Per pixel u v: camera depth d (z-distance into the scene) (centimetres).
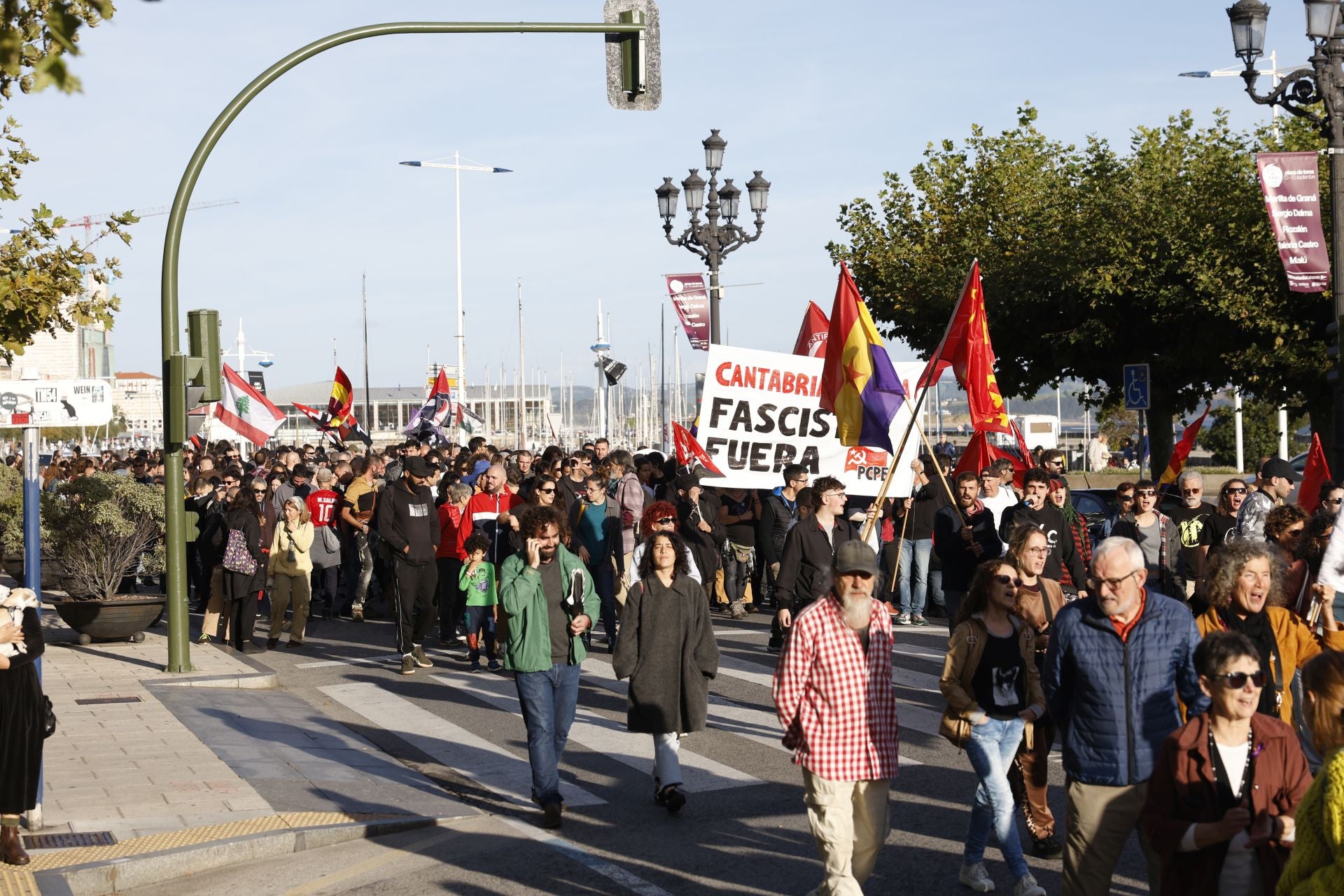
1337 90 1506
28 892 684
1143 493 1252
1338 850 380
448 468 2372
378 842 813
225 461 2656
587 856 775
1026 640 685
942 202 2792
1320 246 1552
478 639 1442
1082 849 577
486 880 735
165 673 1373
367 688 1347
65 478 2591
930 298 2700
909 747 1016
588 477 1553
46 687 1294
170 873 744
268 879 743
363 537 1900
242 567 1596
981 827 689
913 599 1742
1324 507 888
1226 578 639
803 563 1137
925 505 1717
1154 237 2373
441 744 1092
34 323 1215
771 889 706
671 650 859
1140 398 2055
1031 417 7988
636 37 1219
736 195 2402
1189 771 485
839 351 1270
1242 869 475
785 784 930
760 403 1510
